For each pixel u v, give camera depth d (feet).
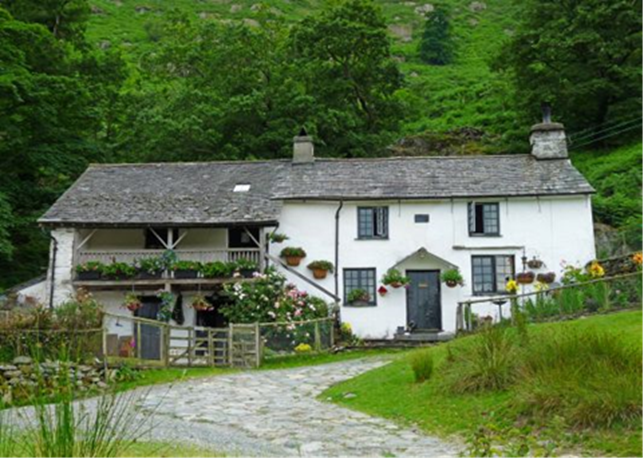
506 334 44.01
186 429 35.91
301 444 31.94
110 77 115.75
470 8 365.61
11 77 82.94
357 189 84.69
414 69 264.93
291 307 74.84
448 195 82.43
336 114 121.39
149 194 86.12
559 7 138.31
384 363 60.64
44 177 103.71
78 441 28.30
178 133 114.32
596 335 37.78
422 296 81.97
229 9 377.91
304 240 83.30
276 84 124.06
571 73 134.72
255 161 94.32
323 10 143.84
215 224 79.20
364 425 36.32
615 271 73.31
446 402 38.68
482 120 167.32
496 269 81.87
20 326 53.31
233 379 55.06
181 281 77.66
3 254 91.20
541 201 82.33
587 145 138.31
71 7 118.21
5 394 46.29
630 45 131.03
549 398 32.91
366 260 82.79
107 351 56.65
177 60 146.00
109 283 77.71
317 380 53.78
